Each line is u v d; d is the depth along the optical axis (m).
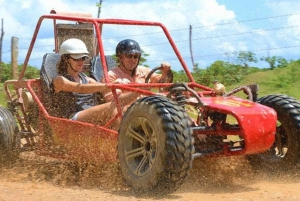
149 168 4.20
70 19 5.47
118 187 4.69
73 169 5.37
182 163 4.04
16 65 14.25
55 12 6.77
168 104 4.18
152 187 4.15
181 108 4.20
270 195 4.27
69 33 6.86
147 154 4.30
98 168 5.07
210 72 15.10
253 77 14.96
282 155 5.03
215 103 4.53
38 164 5.70
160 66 5.48
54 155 5.48
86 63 6.27
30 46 5.81
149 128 4.29
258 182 4.93
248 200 4.05
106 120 5.09
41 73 5.71
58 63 5.61
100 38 5.23
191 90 4.46
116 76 5.56
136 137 4.39
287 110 4.84
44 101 5.70
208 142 4.77
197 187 4.64
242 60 16.16
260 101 5.01
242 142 4.64
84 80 5.71
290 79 14.28
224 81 14.98
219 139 4.73
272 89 13.81
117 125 4.96
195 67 14.88
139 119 4.32
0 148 5.64
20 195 4.22
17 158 5.74
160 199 4.11
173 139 4.02
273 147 5.07
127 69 5.58
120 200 4.00
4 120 5.70
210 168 5.06
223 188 4.61
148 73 5.55
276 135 5.00
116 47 5.60
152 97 4.32
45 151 5.57
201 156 4.48
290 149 4.86
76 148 5.17
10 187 4.67
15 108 6.08
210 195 4.27
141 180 4.23
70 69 5.58
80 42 5.61
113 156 4.81
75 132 5.11
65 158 5.36
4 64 17.62
